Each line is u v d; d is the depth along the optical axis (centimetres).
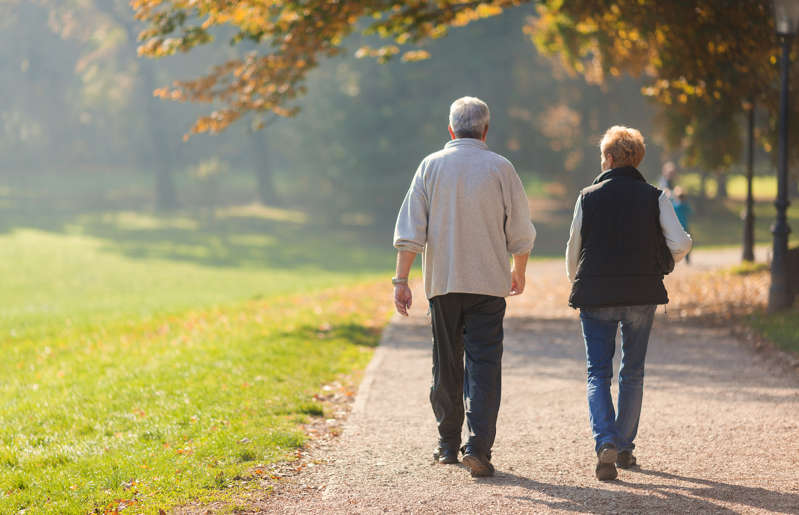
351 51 7412
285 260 6266
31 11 9531
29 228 7931
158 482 803
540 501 747
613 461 787
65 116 11200
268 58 2262
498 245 816
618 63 2712
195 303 3203
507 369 1424
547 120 7681
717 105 2552
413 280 3447
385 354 1591
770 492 760
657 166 7281
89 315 2720
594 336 826
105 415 1103
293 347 1612
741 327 1759
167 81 9869
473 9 2308
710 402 1134
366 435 997
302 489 795
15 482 829
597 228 819
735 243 6550
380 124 7369
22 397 1307
